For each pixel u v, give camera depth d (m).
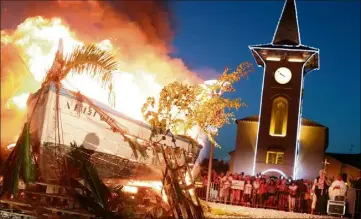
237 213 23.33
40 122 15.00
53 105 14.99
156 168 17.81
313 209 28.27
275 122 44.19
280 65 44.59
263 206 29.41
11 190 13.53
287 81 44.28
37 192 14.29
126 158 17.00
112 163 16.73
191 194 17.41
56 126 15.09
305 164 46.78
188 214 16.50
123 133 16.44
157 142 17.59
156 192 17.88
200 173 30.66
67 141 15.33
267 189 29.42
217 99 22.48
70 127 15.41
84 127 15.73
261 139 43.78
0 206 13.98
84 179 14.41
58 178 14.87
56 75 15.07
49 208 13.89
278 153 43.38
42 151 14.90
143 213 15.80
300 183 29.80
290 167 42.88
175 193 16.44
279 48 43.91
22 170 13.88
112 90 16.27
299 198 29.27
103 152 16.34
